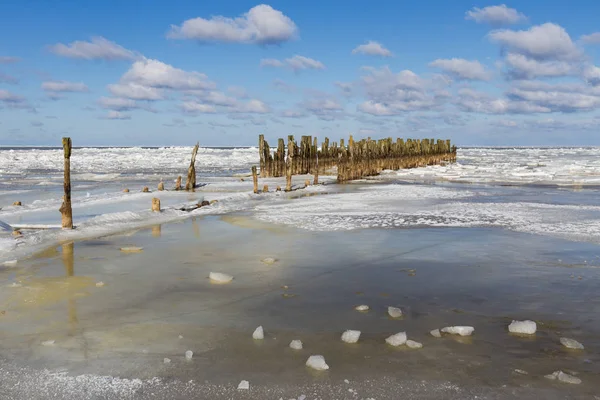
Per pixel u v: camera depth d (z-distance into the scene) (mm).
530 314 6270
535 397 4078
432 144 58781
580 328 5758
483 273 8328
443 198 20938
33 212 16359
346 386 4289
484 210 16781
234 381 4391
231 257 9633
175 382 4375
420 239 11422
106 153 105688
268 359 4879
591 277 8039
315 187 27000
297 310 6465
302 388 4254
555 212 16219
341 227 13180
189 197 21516
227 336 5523
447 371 4586
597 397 4070
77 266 8914
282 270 8594
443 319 6102
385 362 4793
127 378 4457
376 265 8938
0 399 4066
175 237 11828
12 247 10445
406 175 38594
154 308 6547
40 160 65750
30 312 6387
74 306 6637
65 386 4305
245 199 20328
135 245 10859
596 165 49969
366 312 6371
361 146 37094
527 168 46281
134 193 22422
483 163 61375
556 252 9953
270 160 35906
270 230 12773
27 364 4777
